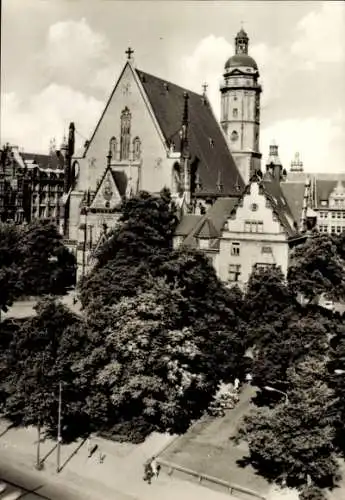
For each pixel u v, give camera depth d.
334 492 52.94
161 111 123.88
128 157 123.69
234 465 58.50
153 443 63.91
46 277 115.00
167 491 54.78
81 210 120.75
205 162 129.75
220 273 96.00
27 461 60.34
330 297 86.44
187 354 65.75
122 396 62.22
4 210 168.50
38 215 178.38
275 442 52.09
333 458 54.38
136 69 121.69
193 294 77.62
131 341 63.16
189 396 70.75
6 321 94.19
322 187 125.12
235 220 94.44
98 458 60.81
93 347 64.62
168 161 119.12
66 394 62.84
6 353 68.00
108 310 68.56
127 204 98.88
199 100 142.62
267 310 75.50
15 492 54.69
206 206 120.69
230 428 66.31
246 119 145.38
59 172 182.62
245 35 137.88
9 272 98.25
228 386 75.94
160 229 97.81
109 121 125.06
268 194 94.62
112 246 91.44
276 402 67.31
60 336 64.38
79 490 55.16
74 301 104.94
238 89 144.62
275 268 79.88
